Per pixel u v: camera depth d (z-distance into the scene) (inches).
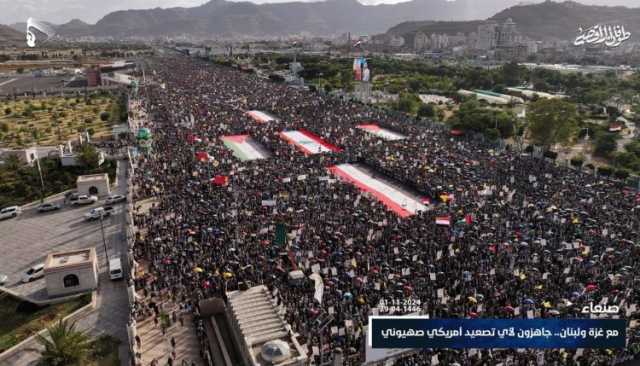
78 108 6412.4
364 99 7032.5
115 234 2650.1
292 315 1801.2
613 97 7450.8
